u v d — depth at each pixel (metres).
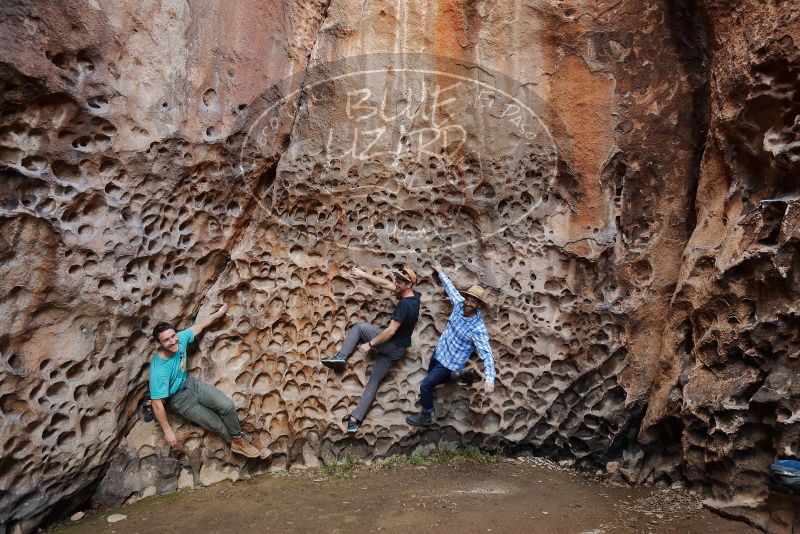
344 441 4.69
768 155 3.71
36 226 3.40
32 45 3.24
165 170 3.90
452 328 4.48
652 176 4.63
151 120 3.79
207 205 4.20
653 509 3.99
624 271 4.68
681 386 4.30
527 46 4.75
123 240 3.77
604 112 4.67
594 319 4.74
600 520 3.78
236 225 4.35
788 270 3.47
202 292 4.30
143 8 3.73
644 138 4.61
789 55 3.52
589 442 4.75
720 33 4.14
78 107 3.46
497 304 4.82
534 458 4.84
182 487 4.19
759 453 3.67
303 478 4.39
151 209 3.92
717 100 4.14
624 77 4.64
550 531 3.60
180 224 4.09
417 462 4.67
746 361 3.81
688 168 4.55
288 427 4.54
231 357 4.41
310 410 4.62
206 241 4.23
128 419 4.02
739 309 3.84
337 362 4.55
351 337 4.62
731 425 3.79
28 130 3.36
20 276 3.37
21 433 3.40
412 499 4.02
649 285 4.61
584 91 4.70
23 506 3.45
